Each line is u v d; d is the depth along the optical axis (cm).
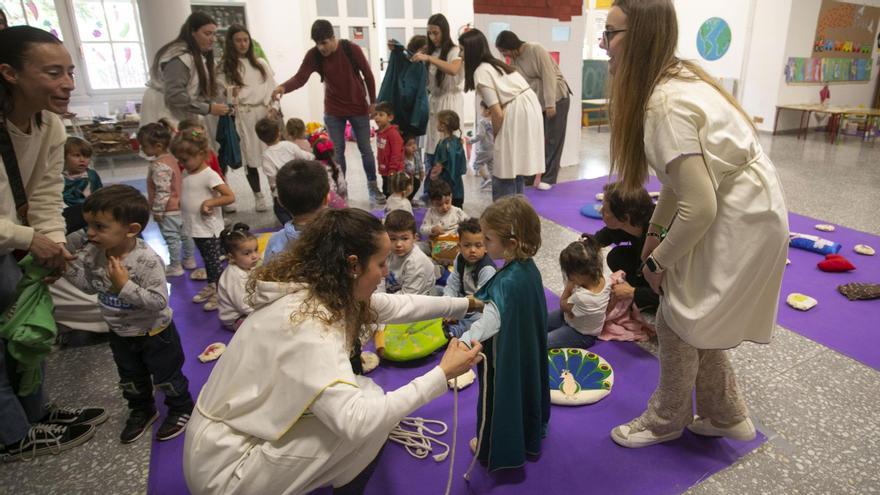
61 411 182
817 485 149
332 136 439
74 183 289
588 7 932
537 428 153
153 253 166
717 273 124
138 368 173
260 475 105
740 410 156
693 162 114
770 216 120
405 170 420
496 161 369
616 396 192
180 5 448
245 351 106
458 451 167
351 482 127
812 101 796
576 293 217
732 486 150
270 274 110
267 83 410
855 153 627
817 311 247
